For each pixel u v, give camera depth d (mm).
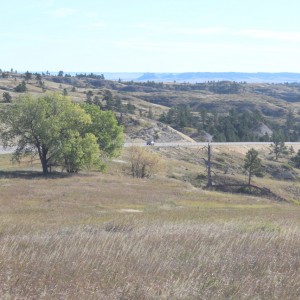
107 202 41375
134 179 64562
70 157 66312
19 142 65062
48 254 12070
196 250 13516
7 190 45188
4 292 8938
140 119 140375
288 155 126688
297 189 87312
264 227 19719
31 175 61500
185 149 107000
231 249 13773
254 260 12609
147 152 74812
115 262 11477
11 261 11273
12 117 63906
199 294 9406
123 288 9531
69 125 65875
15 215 30031
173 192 53500
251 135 150750
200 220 26734
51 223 24734
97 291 9328
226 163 103125
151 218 28172
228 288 9992
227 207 44406
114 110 153375
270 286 10266
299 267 12242
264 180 91062
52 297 8930
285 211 40344
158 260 12094
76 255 12156
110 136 72750
